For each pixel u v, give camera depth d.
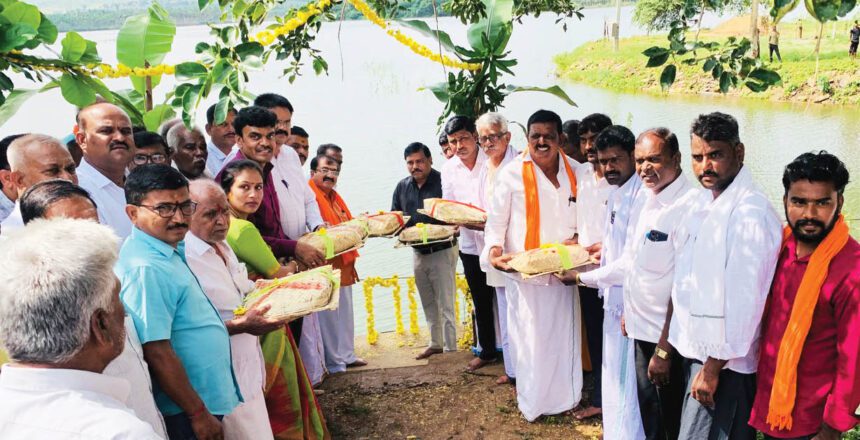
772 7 2.72
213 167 5.32
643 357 3.58
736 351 2.86
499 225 4.42
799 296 2.69
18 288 1.66
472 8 4.71
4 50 3.45
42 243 1.73
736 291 2.84
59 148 3.26
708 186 2.97
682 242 3.14
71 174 3.32
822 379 2.72
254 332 3.20
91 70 4.28
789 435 2.81
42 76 4.07
